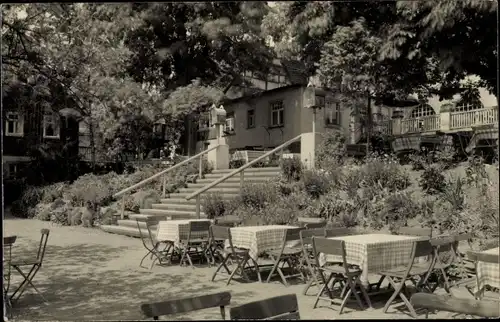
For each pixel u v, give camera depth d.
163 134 28.03
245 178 16.59
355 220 11.58
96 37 12.33
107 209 17.52
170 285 8.12
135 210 17.55
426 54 13.30
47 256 11.28
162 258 10.59
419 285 6.64
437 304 3.94
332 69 15.95
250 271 9.18
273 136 27.52
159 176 18.47
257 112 28.70
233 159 21.30
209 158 19.39
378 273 6.50
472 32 12.23
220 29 24.12
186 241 9.81
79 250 12.17
